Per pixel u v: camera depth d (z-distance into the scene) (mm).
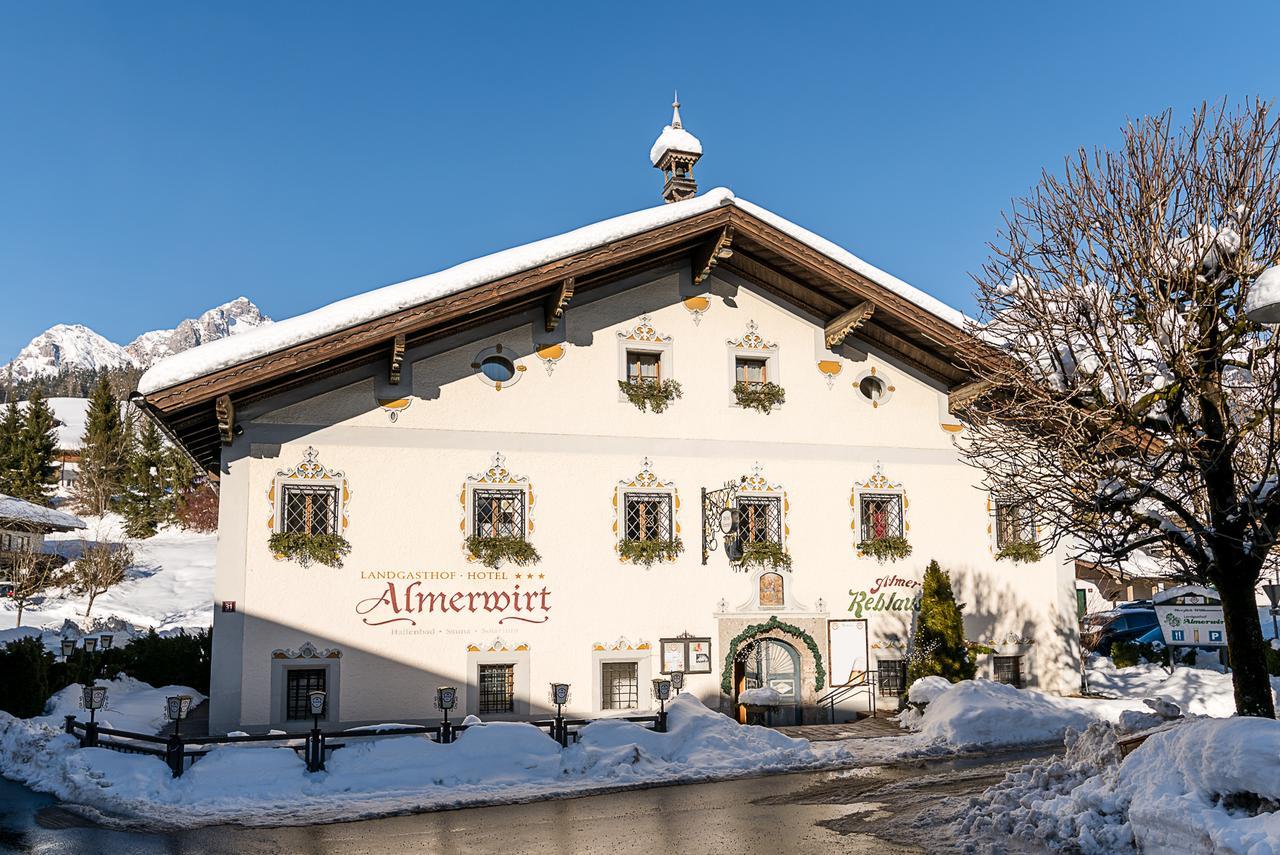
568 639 18953
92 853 10117
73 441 93062
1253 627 11219
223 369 16141
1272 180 11922
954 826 10906
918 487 21469
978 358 15766
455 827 11492
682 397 20312
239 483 17688
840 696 20312
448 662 18281
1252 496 11172
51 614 38406
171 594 44094
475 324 19234
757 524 20531
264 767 13688
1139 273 12344
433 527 18531
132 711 19953
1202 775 8469
